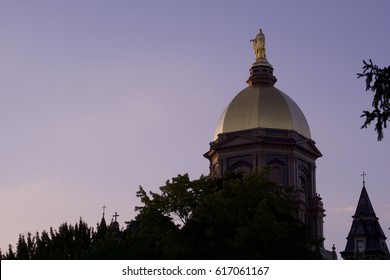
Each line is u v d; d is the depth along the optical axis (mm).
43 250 155000
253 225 110562
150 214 124062
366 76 82562
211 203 115438
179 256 112812
